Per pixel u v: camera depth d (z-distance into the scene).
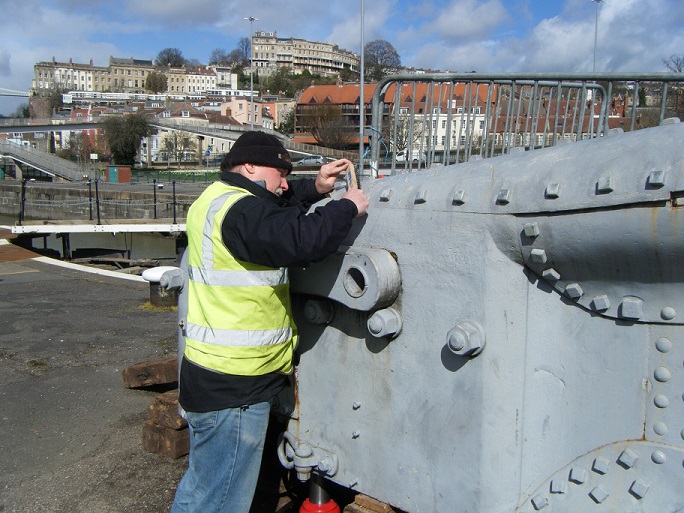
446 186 1.97
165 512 2.92
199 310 2.06
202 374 2.04
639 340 1.68
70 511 2.95
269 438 2.85
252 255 1.92
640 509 1.69
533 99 3.14
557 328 1.84
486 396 1.87
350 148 58.50
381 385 2.15
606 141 1.70
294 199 2.48
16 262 11.29
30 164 60.00
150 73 179.25
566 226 1.66
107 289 8.89
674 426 1.64
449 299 1.93
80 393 4.54
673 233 1.49
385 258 2.04
